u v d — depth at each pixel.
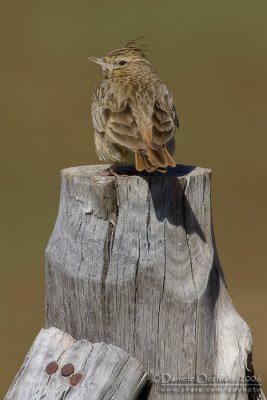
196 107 28.31
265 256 20.06
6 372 16.06
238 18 35.25
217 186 23.25
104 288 7.35
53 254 7.64
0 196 22.94
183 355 7.38
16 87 30.48
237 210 22.06
